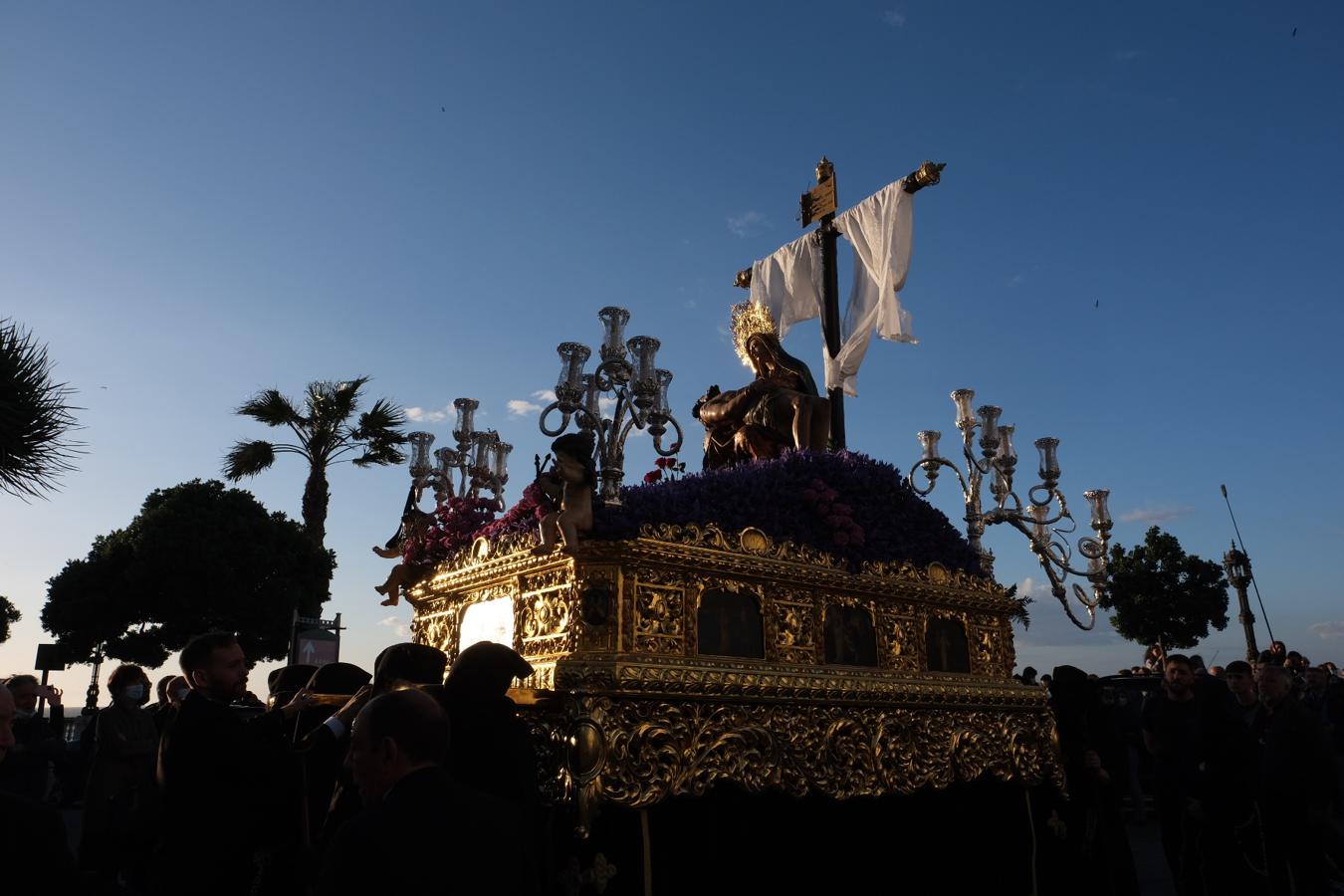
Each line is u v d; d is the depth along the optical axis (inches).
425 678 156.6
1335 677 427.5
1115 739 238.4
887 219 302.0
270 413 817.5
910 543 219.0
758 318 288.2
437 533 218.7
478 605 195.8
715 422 278.1
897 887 197.9
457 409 261.4
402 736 89.4
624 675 149.1
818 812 189.0
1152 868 316.2
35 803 78.7
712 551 171.3
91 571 1082.1
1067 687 239.9
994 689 213.2
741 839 174.6
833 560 195.9
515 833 88.7
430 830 82.2
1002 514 276.2
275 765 152.0
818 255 337.4
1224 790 212.1
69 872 78.4
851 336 306.3
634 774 148.7
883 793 183.6
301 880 149.7
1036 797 228.1
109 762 263.4
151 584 1064.2
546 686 157.6
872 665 197.8
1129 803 435.5
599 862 145.9
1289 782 210.1
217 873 141.6
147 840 227.8
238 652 161.9
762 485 196.9
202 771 145.0
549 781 150.6
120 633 1086.4
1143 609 1241.4
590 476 164.2
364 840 80.6
